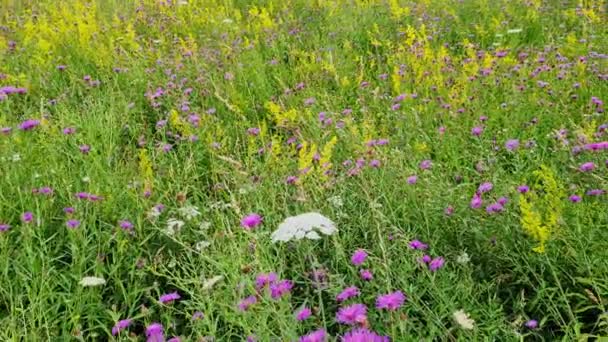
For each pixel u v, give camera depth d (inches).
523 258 118.1
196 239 138.2
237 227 131.4
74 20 314.5
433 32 287.3
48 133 173.3
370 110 207.5
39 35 284.2
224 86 223.6
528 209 111.7
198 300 108.8
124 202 150.1
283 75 244.7
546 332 112.7
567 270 117.1
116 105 211.0
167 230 132.9
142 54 260.1
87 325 116.6
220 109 214.1
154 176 167.5
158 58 255.9
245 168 165.8
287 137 192.9
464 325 85.4
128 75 240.2
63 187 149.6
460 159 168.4
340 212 135.3
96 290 120.2
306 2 344.5
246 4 366.6
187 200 148.1
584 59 224.4
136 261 124.3
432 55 238.1
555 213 113.1
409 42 248.5
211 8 340.5
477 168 152.9
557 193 118.7
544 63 226.8
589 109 184.9
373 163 144.9
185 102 207.8
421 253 114.3
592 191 125.7
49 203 142.0
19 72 248.8
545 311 114.4
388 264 106.0
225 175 159.9
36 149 161.3
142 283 127.5
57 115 203.0
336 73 228.1
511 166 170.4
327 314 115.3
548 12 311.6
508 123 181.9
